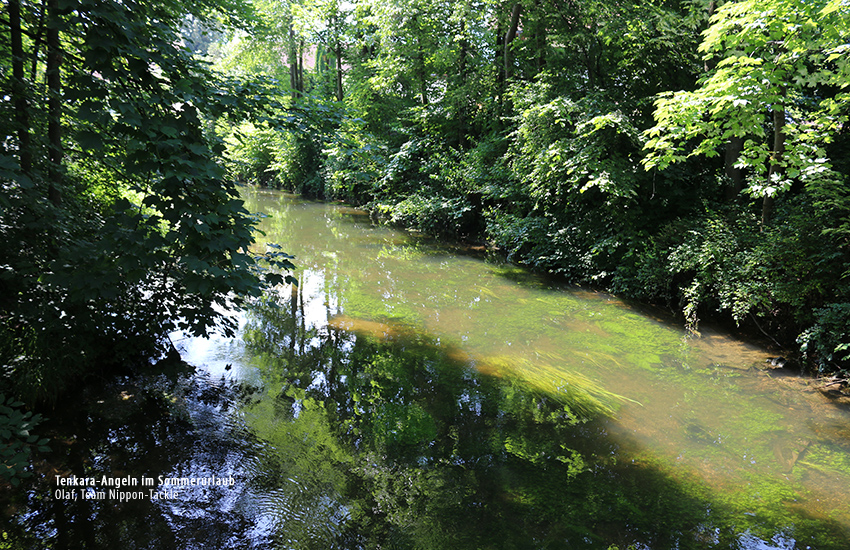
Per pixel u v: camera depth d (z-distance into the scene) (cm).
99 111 340
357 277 1038
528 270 1145
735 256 717
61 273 376
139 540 304
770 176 700
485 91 1549
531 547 318
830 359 572
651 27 1027
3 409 305
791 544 328
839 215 639
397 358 626
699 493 381
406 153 1691
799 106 824
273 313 772
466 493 372
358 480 381
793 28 609
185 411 461
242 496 352
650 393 552
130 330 521
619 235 938
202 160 383
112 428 424
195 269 352
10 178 306
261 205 2280
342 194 2484
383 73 1828
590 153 931
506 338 711
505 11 1467
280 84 491
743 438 462
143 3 410
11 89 406
